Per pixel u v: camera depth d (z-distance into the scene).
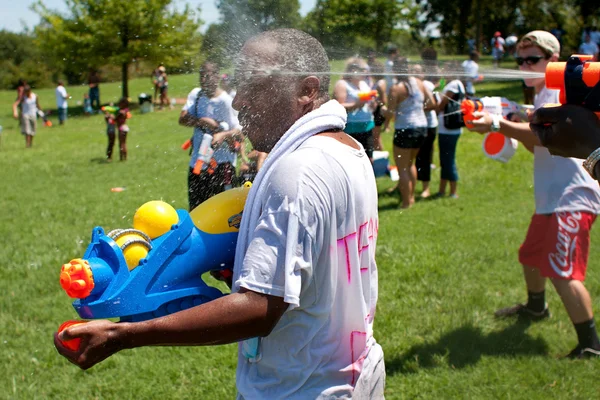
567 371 3.46
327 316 1.61
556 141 1.62
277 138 1.68
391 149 10.56
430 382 3.41
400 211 6.92
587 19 20.09
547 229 3.60
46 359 3.71
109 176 9.54
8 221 6.97
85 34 18.00
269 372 1.68
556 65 1.64
